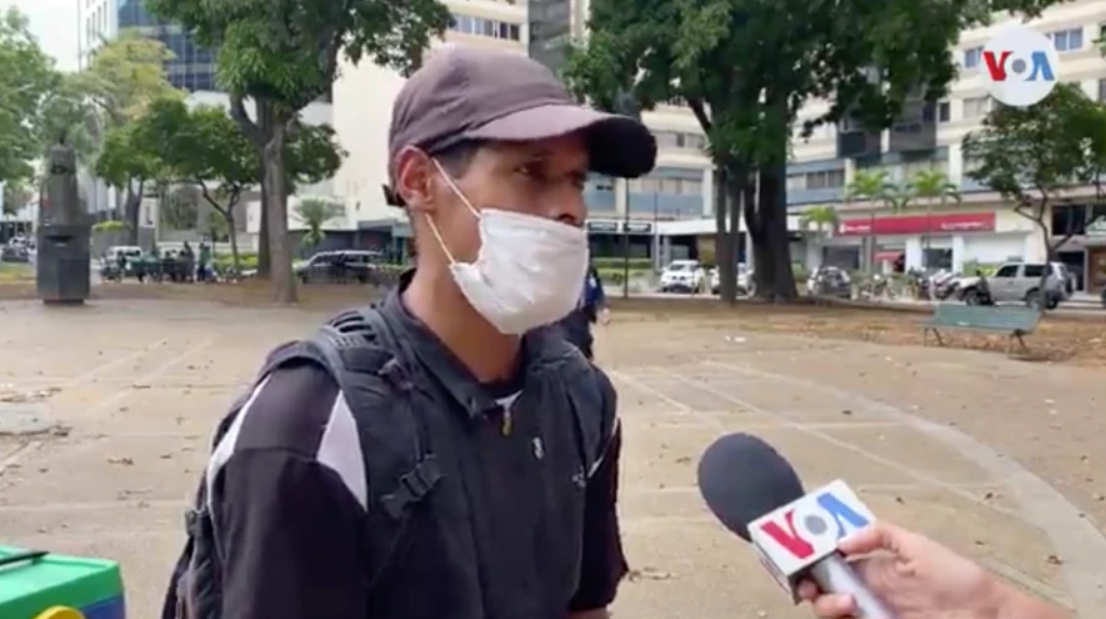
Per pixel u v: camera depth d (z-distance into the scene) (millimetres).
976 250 54281
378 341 1366
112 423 8734
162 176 47969
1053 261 40656
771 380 12242
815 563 1285
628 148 1447
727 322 22312
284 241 27594
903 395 11055
